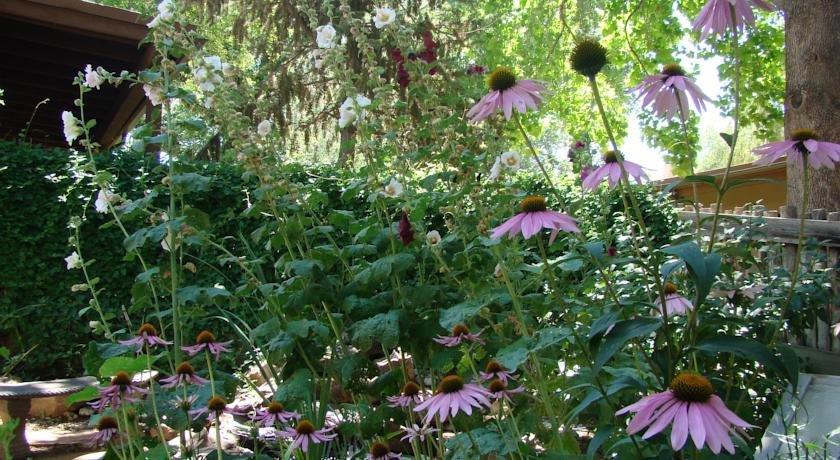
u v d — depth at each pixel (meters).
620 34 11.78
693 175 1.55
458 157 2.74
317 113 11.72
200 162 5.91
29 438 4.22
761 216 4.26
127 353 2.66
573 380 2.30
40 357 5.62
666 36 11.44
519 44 12.54
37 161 5.59
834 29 6.39
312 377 2.46
